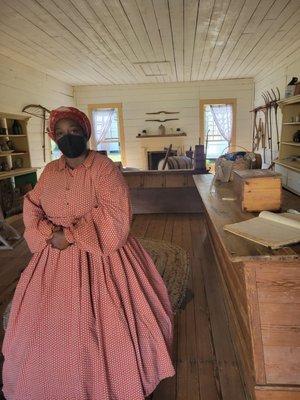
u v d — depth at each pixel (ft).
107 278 4.26
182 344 6.36
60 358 4.07
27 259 10.94
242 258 3.95
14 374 4.36
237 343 5.98
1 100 16.72
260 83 25.16
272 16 12.54
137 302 4.48
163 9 11.58
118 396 4.15
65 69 21.01
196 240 12.16
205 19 12.71
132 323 4.27
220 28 13.83
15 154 16.89
